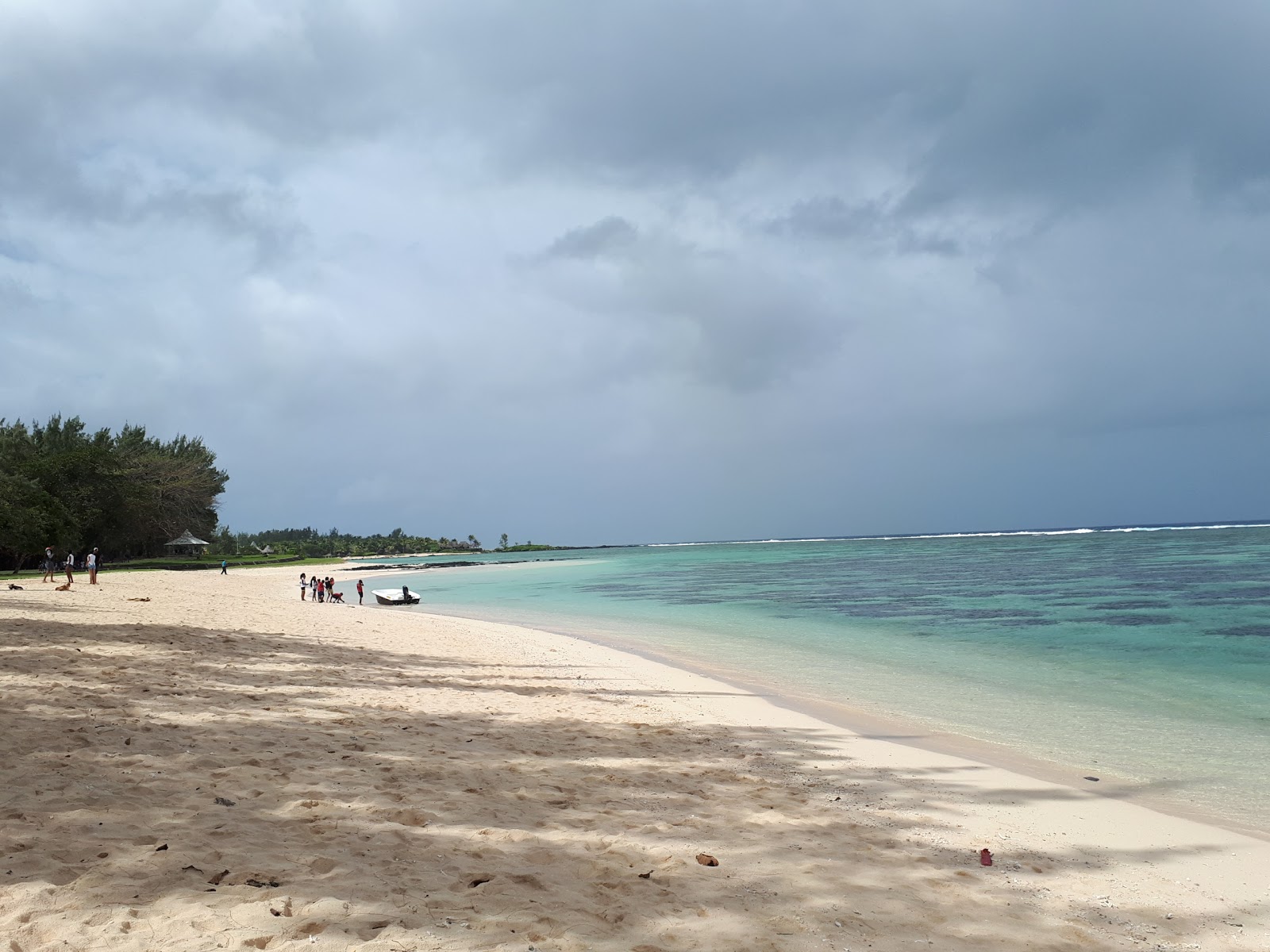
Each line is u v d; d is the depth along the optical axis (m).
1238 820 8.00
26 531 57.31
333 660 16.66
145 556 94.81
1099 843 7.18
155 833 5.54
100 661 13.34
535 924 4.48
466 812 6.75
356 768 7.95
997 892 5.80
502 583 68.62
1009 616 29.98
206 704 10.71
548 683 15.94
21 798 6.07
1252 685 16.38
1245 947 5.06
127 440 100.25
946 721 12.98
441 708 12.26
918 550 133.75
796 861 6.13
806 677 17.62
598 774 8.68
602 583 63.22
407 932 4.20
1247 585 40.41
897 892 5.63
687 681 16.95
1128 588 40.91
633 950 4.29
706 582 60.09
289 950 3.90
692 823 6.96
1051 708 14.05
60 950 3.76
